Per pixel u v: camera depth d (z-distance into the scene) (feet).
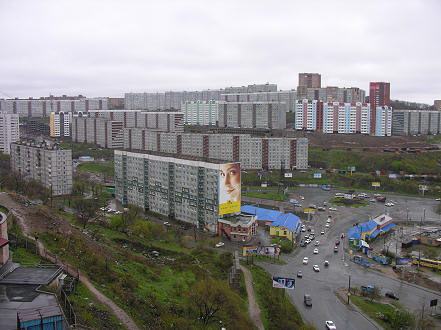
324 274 530.27
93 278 382.83
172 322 333.21
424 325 399.44
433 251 614.75
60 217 640.99
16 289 289.12
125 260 486.38
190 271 489.26
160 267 499.51
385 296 473.67
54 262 395.14
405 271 547.90
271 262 562.66
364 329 395.14
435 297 473.26
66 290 332.80
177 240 627.46
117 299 349.82
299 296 463.83
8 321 243.19
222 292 391.24
